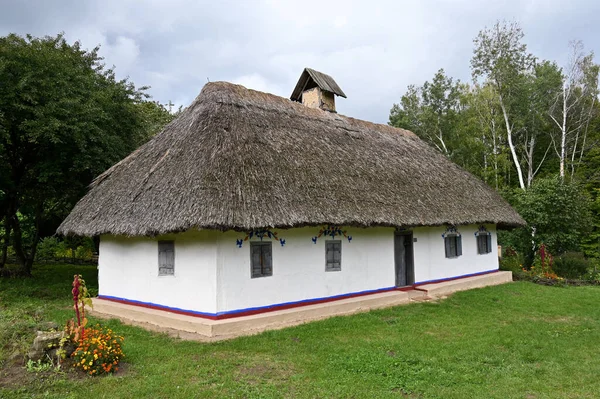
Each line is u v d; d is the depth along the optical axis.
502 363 6.79
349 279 11.02
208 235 8.74
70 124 12.35
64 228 11.15
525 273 16.72
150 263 9.79
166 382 5.71
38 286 13.61
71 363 6.00
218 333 8.03
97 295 12.16
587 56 27.31
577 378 6.19
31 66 12.31
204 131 10.15
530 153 28.86
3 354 6.12
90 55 15.52
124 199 10.02
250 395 5.38
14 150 13.77
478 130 28.36
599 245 20.77
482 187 16.55
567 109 26.97
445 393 5.57
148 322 9.09
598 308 11.19
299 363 6.59
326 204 9.81
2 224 16.08
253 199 8.62
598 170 27.12
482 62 26.88
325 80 16.80
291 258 9.84
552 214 18.23
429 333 8.53
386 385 5.78
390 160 14.10
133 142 15.98
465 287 13.99
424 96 32.81
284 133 11.76
